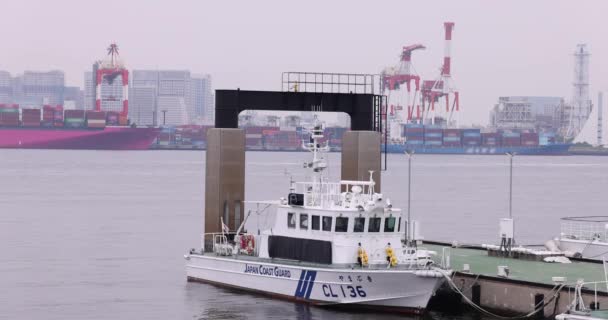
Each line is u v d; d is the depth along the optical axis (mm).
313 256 114750
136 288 133125
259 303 116250
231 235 135750
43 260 163500
